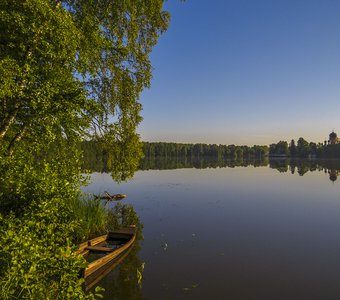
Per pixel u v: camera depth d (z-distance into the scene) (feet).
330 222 53.47
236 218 56.44
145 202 72.49
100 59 37.73
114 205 68.33
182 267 33.45
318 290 28.45
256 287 28.94
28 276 12.64
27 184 18.25
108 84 40.04
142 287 28.60
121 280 30.12
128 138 44.68
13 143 28.35
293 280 30.48
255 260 35.70
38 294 13.71
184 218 56.29
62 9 25.61
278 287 28.99
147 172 165.17
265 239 43.70
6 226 15.94
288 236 45.21
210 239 43.62
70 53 25.94
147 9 39.99
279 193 87.04
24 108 27.09
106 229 45.80
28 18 23.20
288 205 69.00
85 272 27.84
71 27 24.75
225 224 52.08
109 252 34.40
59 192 18.60
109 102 41.14
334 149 463.01
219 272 32.22
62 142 30.45
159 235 45.42
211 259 35.88
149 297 26.78
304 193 87.20
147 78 43.16
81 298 13.96
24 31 22.94
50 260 14.40
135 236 43.06
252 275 31.58
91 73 32.24
